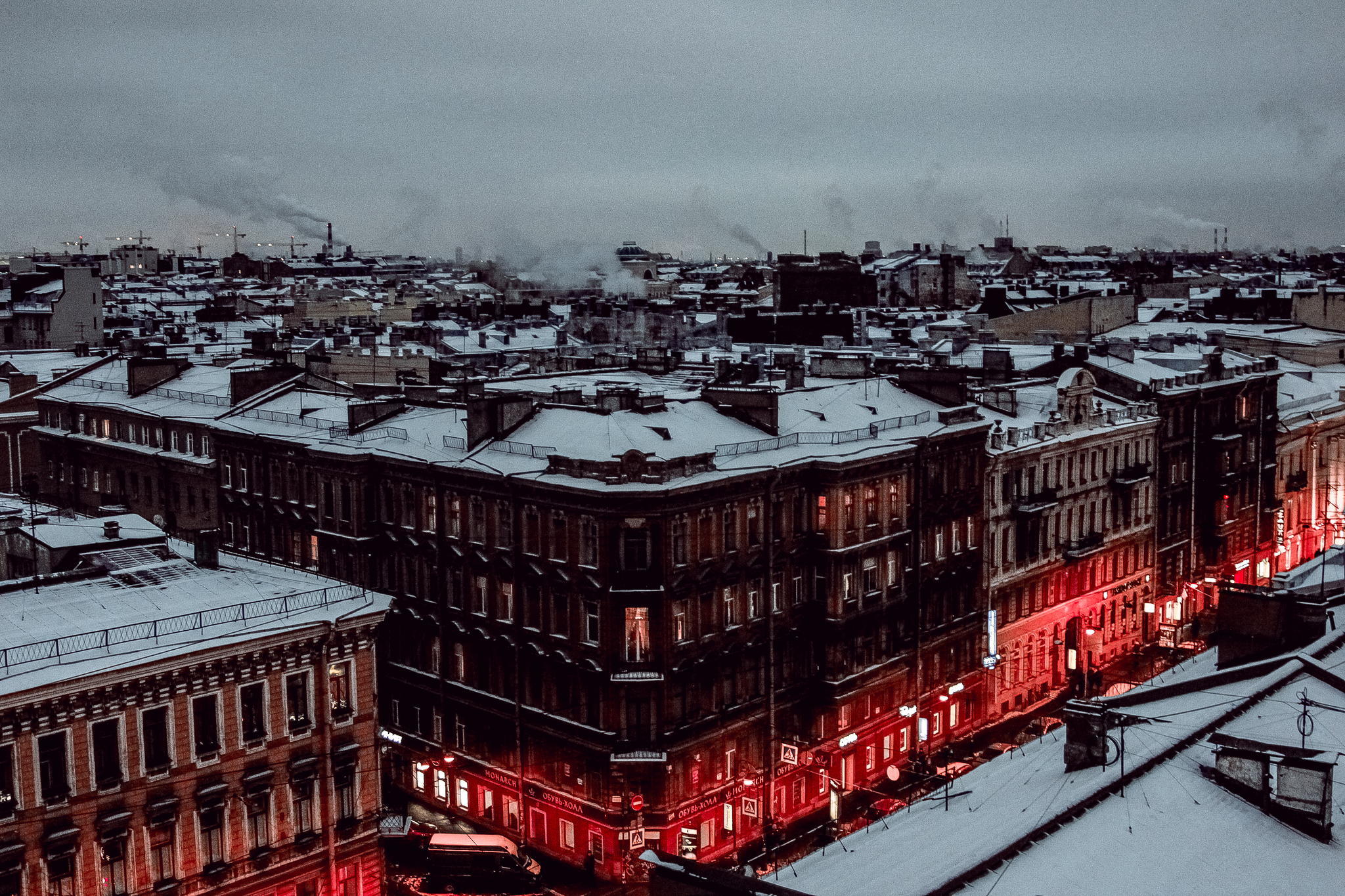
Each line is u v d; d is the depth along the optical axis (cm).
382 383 12056
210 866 5506
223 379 10981
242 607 5741
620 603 6931
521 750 7519
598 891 6944
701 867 3506
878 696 8275
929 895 3284
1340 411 13912
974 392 9881
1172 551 11312
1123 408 10594
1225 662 5306
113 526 6450
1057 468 9719
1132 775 3922
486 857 6975
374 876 6119
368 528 8231
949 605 8806
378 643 8425
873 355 11475
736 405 8056
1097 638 10394
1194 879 3444
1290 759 3778
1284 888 3450
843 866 3934
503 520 7506
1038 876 3412
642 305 19188
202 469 9681
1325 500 14200
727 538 7325
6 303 18825
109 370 12250
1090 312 16112
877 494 8056
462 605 7806
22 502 10100
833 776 7981
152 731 5331
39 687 4912
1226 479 11744
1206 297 19925
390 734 7812
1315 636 5172
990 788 4512
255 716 5662
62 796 5069
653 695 7000
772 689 7644
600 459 7069
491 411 7744
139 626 5431
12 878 4959
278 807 5734
